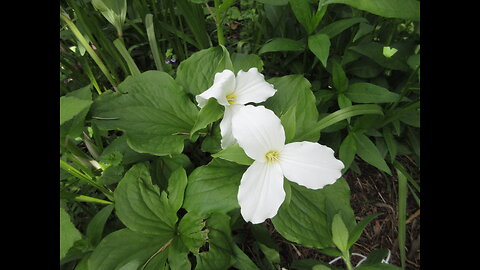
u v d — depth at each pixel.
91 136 0.31
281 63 0.39
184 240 0.24
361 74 0.34
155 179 0.28
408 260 0.30
